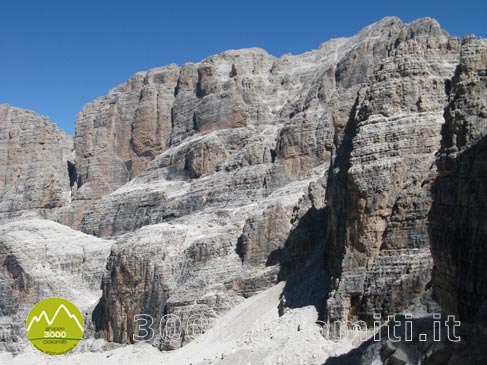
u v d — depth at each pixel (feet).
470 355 138.82
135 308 330.54
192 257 326.03
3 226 429.38
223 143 422.41
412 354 159.43
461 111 164.04
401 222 227.40
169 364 274.98
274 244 308.81
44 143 525.75
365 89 266.57
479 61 219.61
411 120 238.48
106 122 523.70
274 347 239.09
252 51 501.56
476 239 148.15
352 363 204.13
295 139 374.43
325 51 491.31
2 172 519.60
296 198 323.16
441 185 164.25
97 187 506.48
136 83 525.75
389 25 458.91
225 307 299.79
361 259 232.94
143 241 339.57
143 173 461.37
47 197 502.38
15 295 391.04
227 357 247.09
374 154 237.66
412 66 247.70
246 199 371.56
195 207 391.65
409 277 216.95
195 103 474.90
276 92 454.40
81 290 388.16
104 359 315.78
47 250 401.29
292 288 275.39
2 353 371.97
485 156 150.10
